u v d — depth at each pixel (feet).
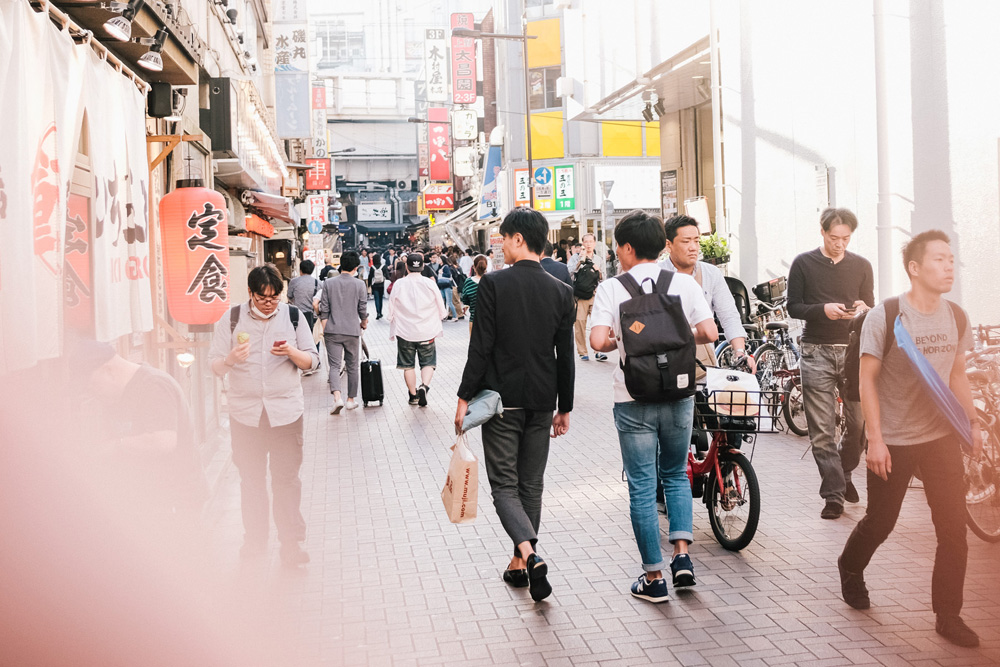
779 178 44.06
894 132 33.88
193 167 34.09
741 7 47.98
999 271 28.55
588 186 134.00
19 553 11.50
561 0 90.84
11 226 11.53
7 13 11.81
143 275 18.30
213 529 21.94
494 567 18.93
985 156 29.07
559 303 17.17
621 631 15.26
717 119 51.01
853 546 15.71
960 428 13.84
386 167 292.40
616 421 17.17
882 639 14.53
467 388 16.84
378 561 19.52
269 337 19.22
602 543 20.20
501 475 17.19
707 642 14.67
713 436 20.02
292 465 19.39
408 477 27.50
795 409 32.09
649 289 16.83
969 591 16.48
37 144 12.78
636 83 66.49
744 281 48.42
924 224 32.24
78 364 12.33
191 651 13.21
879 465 14.70
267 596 17.43
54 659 11.62
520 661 14.23
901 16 33.12
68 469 11.80
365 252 156.76
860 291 22.57
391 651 14.76
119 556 11.95
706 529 21.17
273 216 72.49
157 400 12.50
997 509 19.20
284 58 109.29
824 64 39.32
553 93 139.85
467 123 159.74
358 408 41.39
